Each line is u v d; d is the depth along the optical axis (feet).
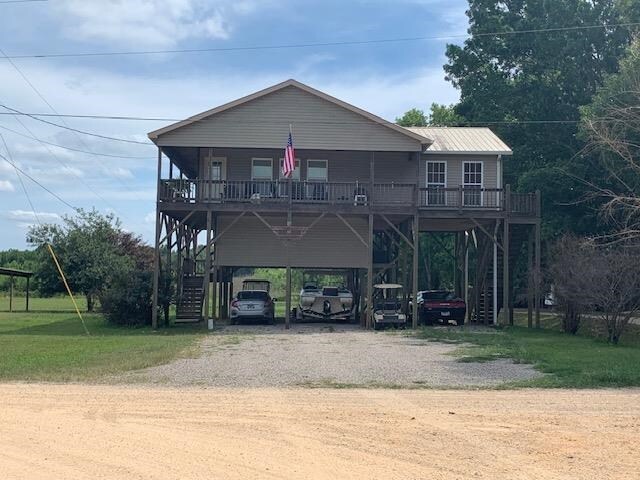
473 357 57.52
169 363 52.90
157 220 90.99
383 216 92.27
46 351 60.80
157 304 91.56
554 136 136.67
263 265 101.60
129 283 94.99
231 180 96.17
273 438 27.71
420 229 111.55
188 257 108.88
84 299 220.43
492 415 32.73
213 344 69.00
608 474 23.11
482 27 147.54
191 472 22.84
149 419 31.32
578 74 136.56
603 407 35.14
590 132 81.76
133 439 27.45
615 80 93.81
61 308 160.86
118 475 22.43
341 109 93.91
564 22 135.03
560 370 48.73
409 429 29.48
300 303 103.19
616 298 73.00
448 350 63.57
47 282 142.31
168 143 92.48
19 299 219.20
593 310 80.23
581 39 132.05
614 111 74.69
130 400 36.22
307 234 102.27
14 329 90.94
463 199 99.81
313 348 65.41
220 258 101.45
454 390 40.70
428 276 171.73
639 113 75.61
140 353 58.80
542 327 97.19
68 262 139.74
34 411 33.06
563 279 81.15
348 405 35.12
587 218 119.14
